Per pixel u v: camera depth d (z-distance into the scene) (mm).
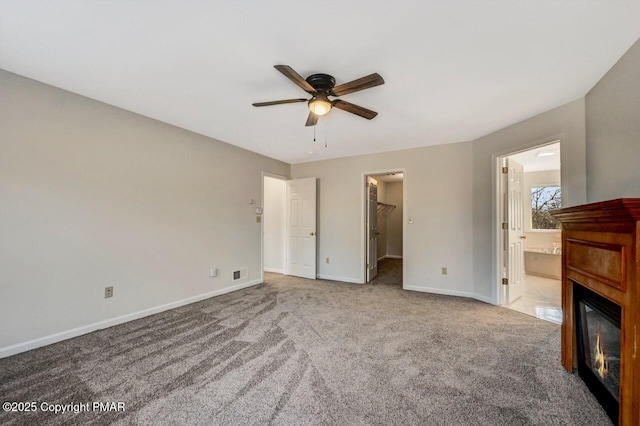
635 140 1777
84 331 2570
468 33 1666
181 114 3006
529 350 2285
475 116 2992
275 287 4434
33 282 2281
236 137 3836
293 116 3037
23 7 1471
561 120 2670
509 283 3533
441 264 4078
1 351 2121
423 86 2326
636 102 1764
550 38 1714
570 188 2570
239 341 2438
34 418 1500
